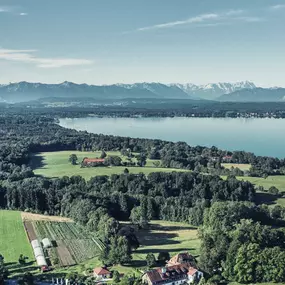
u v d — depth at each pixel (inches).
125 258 6865.2
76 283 6210.6
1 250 7564.0
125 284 5895.7
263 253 6220.5
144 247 7751.0
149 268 6702.8
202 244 6825.8
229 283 6161.4
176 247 7672.2
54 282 6284.5
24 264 6973.4
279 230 7185.0
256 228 7076.8
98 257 7135.8
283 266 6063.0
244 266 6146.7
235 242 6491.1
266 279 6112.2
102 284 6146.7
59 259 7145.7
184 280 6304.1
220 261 6456.7
